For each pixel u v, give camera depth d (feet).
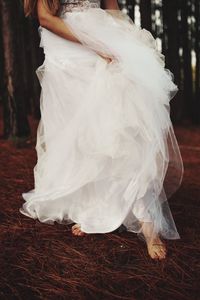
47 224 9.45
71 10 8.25
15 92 19.81
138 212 8.03
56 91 8.43
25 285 6.89
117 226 8.15
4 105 20.33
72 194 8.59
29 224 9.43
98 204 8.47
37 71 8.91
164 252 7.90
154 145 7.68
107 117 7.79
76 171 8.34
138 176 7.73
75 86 8.21
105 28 8.18
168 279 7.13
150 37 8.48
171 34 29.37
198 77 34.88
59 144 8.44
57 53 8.36
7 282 6.98
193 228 9.36
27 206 9.75
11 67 19.71
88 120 7.94
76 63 8.22
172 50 29.73
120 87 7.81
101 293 6.70
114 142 7.68
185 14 32.48
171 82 8.21
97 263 7.67
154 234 8.05
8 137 20.44
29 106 34.60
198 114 33.65
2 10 19.08
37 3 8.25
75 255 7.98
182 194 12.10
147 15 25.40
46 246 8.34
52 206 9.14
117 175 7.89
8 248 8.20
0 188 12.22
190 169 16.11
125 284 6.97
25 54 33.30
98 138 7.82
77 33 7.96
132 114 7.67
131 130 7.70
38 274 7.27
